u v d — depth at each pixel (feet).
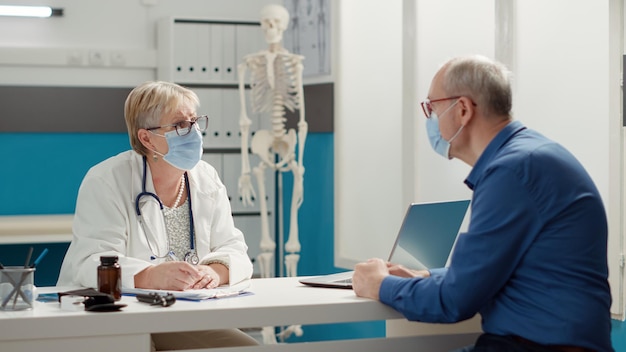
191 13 17.43
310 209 15.88
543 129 11.18
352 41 14.43
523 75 11.37
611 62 10.12
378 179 13.82
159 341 7.59
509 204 5.80
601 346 5.80
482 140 6.34
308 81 15.83
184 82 16.70
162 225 7.72
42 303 6.29
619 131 10.09
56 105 16.76
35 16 16.58
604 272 6.00
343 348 6.42
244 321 5.95
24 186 16.67
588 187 5.98
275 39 14.88
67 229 14.93
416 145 12.57
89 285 6.98
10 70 16.55
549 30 11.03
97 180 7.56
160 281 6.77
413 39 12.54
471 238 5.87
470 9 12.01
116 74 17.10
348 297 6.46
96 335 5.70
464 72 6.32
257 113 17.28
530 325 5.79
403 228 6.70
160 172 7.78
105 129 17.04
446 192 12.28
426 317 6.02
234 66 16.99
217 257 7.30
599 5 10.42
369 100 14.01
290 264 15.06
